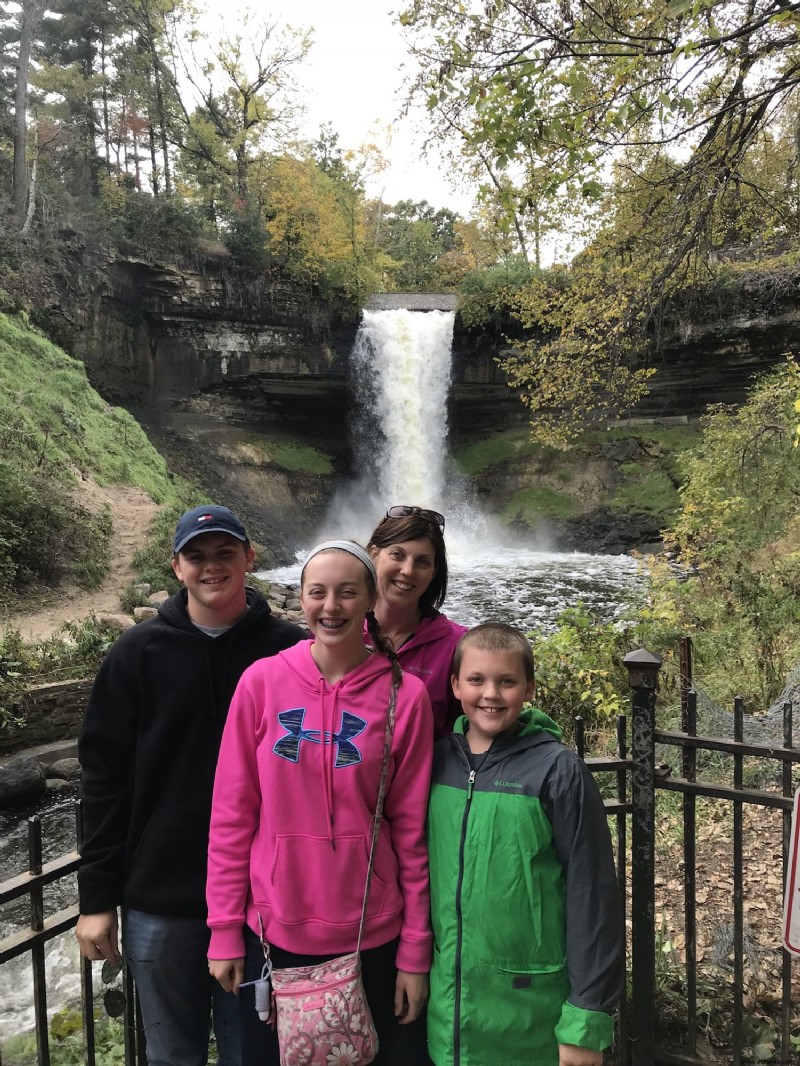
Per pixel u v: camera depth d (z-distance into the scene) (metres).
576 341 11.79
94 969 4.47
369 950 1.93
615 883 1.97
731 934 3.34
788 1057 2.47
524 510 26.56
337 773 1.90
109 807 2.11
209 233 28.53
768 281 19.69
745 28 4.57
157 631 2.15
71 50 33.25
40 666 9.41
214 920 1.92
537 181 6.13
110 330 24.25
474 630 2.12
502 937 1.92
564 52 5.21
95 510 16.27
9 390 17.05
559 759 2.00
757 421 11.05
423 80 5.68
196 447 25.42
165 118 32.38
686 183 6.96
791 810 2.30
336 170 33.94
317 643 2.05
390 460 27.98
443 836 2.02
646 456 25.33
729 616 8.23
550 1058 1.92
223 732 2.04
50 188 25.25
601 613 14.52
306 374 27.58
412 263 46.62
